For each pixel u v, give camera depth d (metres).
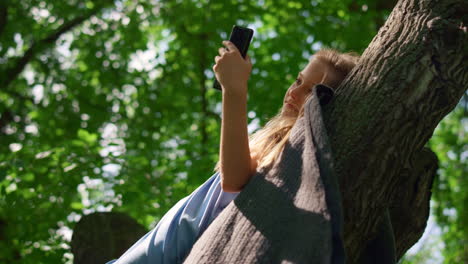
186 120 7.86
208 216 1.72
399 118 1.58
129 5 8.23
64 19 8.04
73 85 8.21
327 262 1.36
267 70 7.59
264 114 7.26
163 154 6.98
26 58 8.03
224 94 1.56
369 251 1.74
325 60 1.84
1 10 7.58
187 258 1.60
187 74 8.38
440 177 8.05
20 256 5.75
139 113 8.05
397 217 2.21
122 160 5.59
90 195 5.48
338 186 1.44
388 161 1.57
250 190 1.55
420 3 1.71
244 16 7.84
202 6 8.04
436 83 1.60
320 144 1.48
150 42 8.60
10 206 5.28
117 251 2.94
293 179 1.51
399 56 1.64
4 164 5.16
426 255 9.10
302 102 1.80
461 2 1.67
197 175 5.69
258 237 1.47
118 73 8.20
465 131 9.43
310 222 1.41
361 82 1.64
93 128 7.80
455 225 8.39
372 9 7.57
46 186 5.32
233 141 1.55
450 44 1.63
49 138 7.50
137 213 5.32
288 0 7.76
